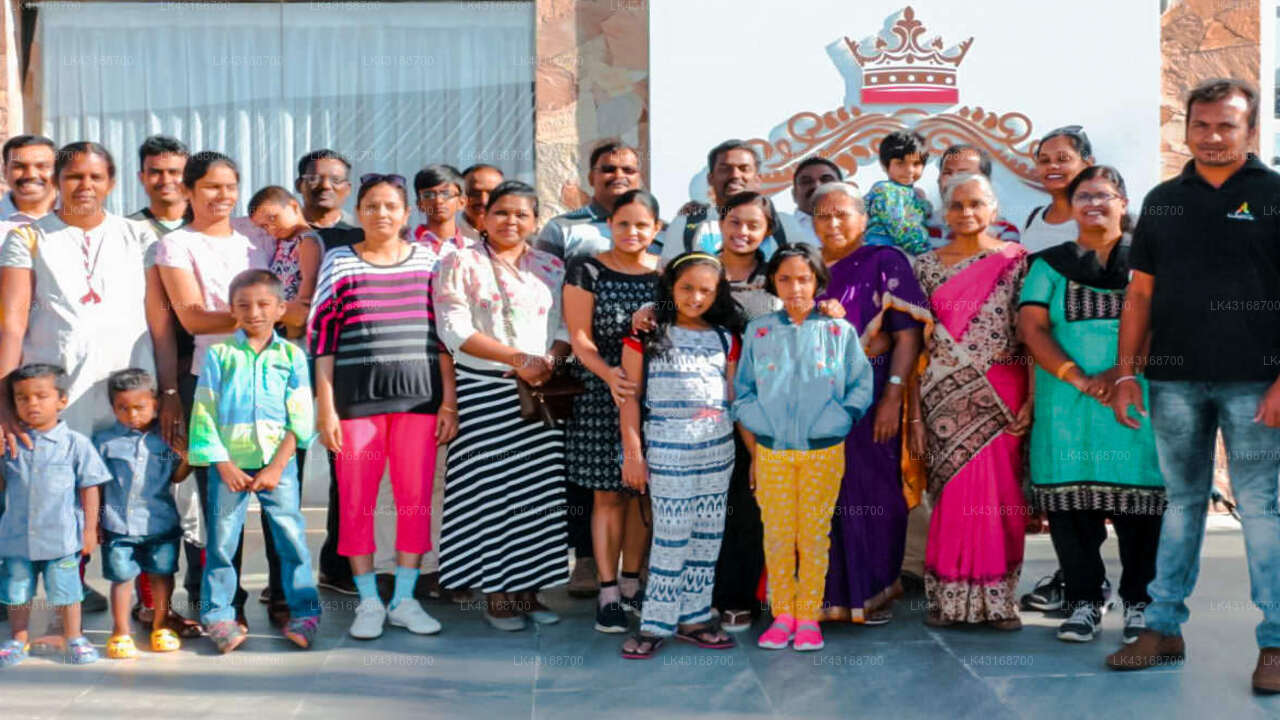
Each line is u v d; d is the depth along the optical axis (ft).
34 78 20.77
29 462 12.90
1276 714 11.21
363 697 11.82
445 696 11.85
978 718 11.18
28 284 14.01
